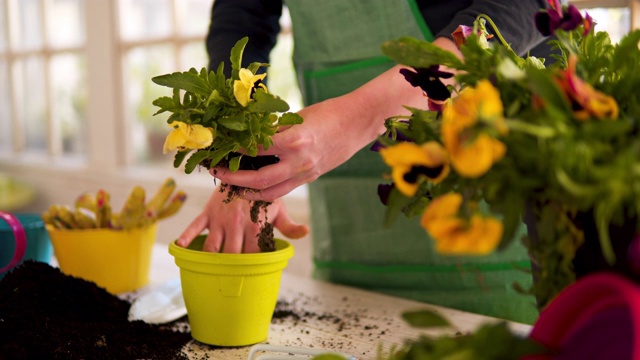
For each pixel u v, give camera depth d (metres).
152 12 2.23
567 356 0.43
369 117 0.78
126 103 2.34
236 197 0.80
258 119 0.70
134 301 0.91
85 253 1.03
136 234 1.06
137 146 2.37
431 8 1.12
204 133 0.65
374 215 1.19
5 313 0.79
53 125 2.66
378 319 0.92
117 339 0.79
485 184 0.45
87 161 2.55
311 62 1.24
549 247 0.47
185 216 2.13
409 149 0.44
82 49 2.47
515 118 0.45
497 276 1.09
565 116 0.42
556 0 0.53
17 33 2.74
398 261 1.18
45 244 1.08
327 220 1.26
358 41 1.17
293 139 0.72
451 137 0.40
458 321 0.90
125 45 2.29
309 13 1.21
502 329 0.40
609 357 0.41
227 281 0.79
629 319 0.40
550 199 0.45
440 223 0.41
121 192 2.33
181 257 0.81
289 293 1.06
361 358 0.77
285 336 0.85
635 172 0.39
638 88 0.47
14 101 2.80
